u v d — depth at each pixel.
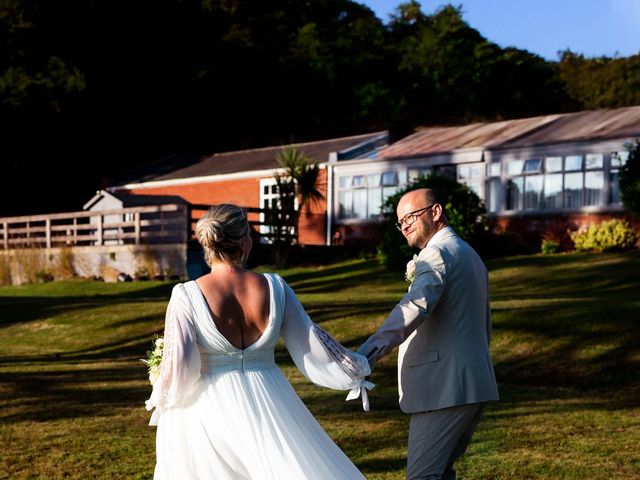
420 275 3.88
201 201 32.84
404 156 25.69
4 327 14.36
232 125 49.16
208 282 3.60
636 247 20.00
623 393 8.25
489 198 24.16
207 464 3.50
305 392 8.62
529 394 8.28
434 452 3.93
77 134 40.44
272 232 24.22
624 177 19.00
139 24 42.12
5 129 36.78
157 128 45.16
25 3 37.09
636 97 50.34
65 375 10.02
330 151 30.19
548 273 17.53
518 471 5.57
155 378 3.77
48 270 24.88
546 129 25.09
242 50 47.72
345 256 23.59
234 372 3.55
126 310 14.48
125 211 23.86
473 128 28.47
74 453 6.26
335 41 53.22
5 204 39.03
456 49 52.72
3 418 7.56
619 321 10.23
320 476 3.53
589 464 5.70
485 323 4.09
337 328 11.73
